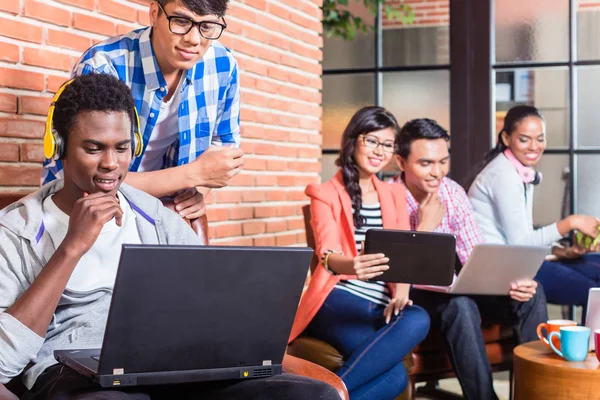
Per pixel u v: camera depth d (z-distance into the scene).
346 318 2.75
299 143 4.04
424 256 2.57
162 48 2.15
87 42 2.63
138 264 1.36
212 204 3.35
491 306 3.20
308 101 4.12
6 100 2.34
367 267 2.57
